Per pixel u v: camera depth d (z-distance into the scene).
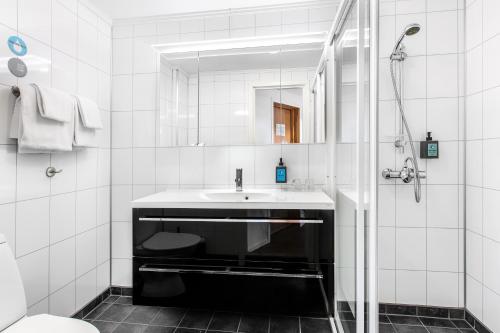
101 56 2.00
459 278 1.71
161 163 2.10
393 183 1.78
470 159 1.63
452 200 1.71
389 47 1.76
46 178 1.51
